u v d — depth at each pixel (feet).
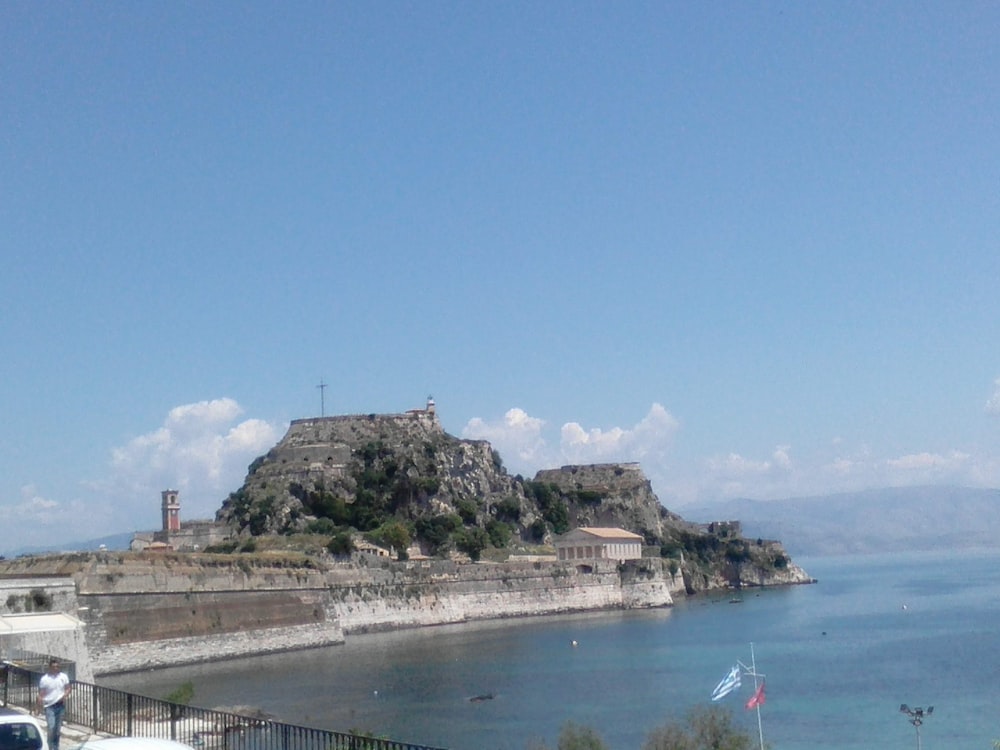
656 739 204.85
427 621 582.76
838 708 308.60
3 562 414.82
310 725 265.95
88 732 151.94
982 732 270.67
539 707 305.12
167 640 395.14
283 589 468.75
